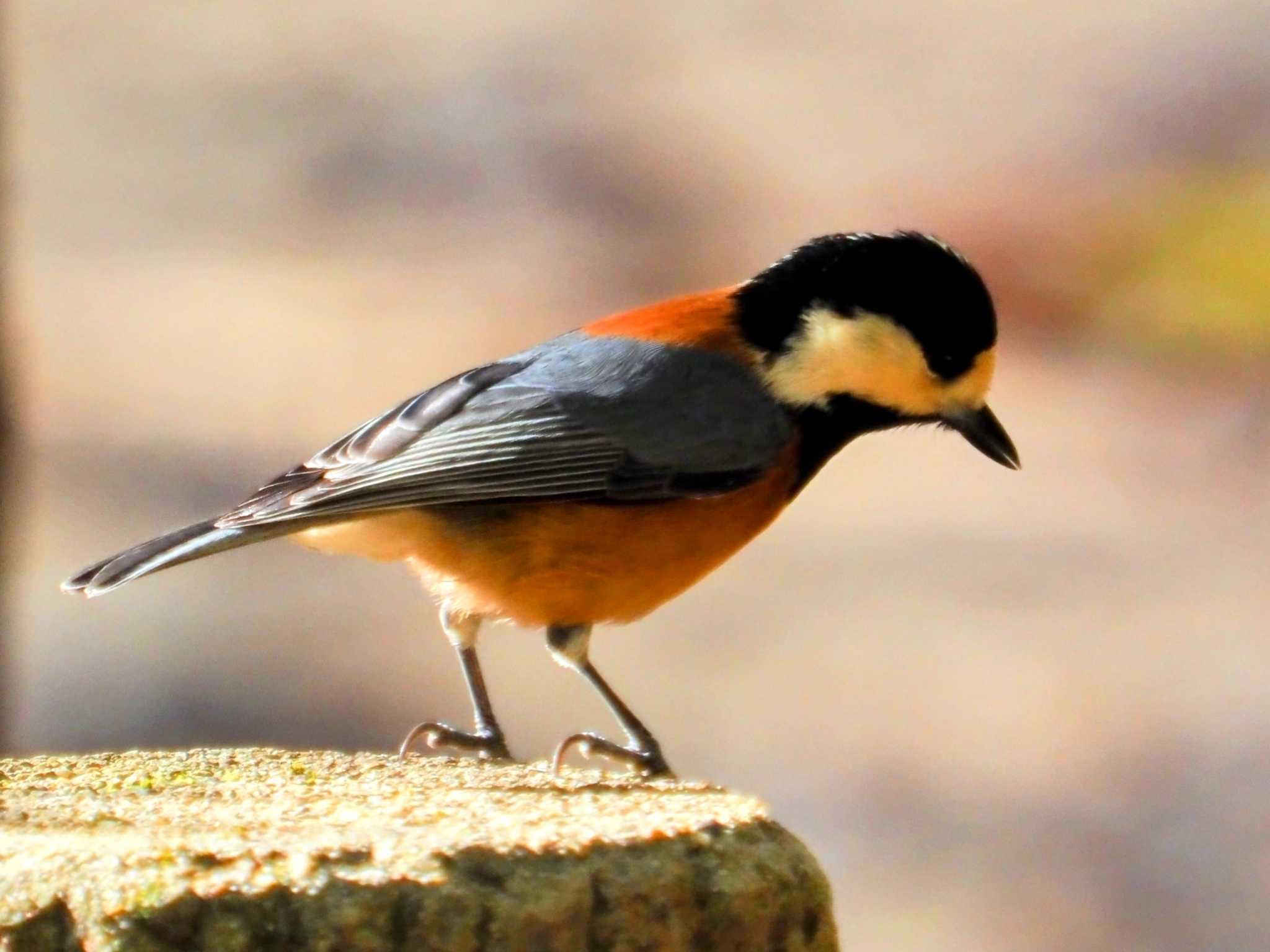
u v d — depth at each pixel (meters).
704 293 7.80
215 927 4.00
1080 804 12.84
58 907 4.06
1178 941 11.27
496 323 23.20
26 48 32.59
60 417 20.25
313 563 17.42
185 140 29.30
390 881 4.07
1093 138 27.06
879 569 16.84
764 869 4.42
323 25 33.12
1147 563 16.84
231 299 23.83
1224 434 19.89
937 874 12.08
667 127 28.95
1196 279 21.98
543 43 32.00
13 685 10.58
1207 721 13.91
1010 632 15.45
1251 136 26.30
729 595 16.41
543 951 4.14
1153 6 32.81
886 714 14.07
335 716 14.30
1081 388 21.30
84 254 25.53
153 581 16.80
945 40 32.34
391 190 27.45
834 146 27.58
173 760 5.66
